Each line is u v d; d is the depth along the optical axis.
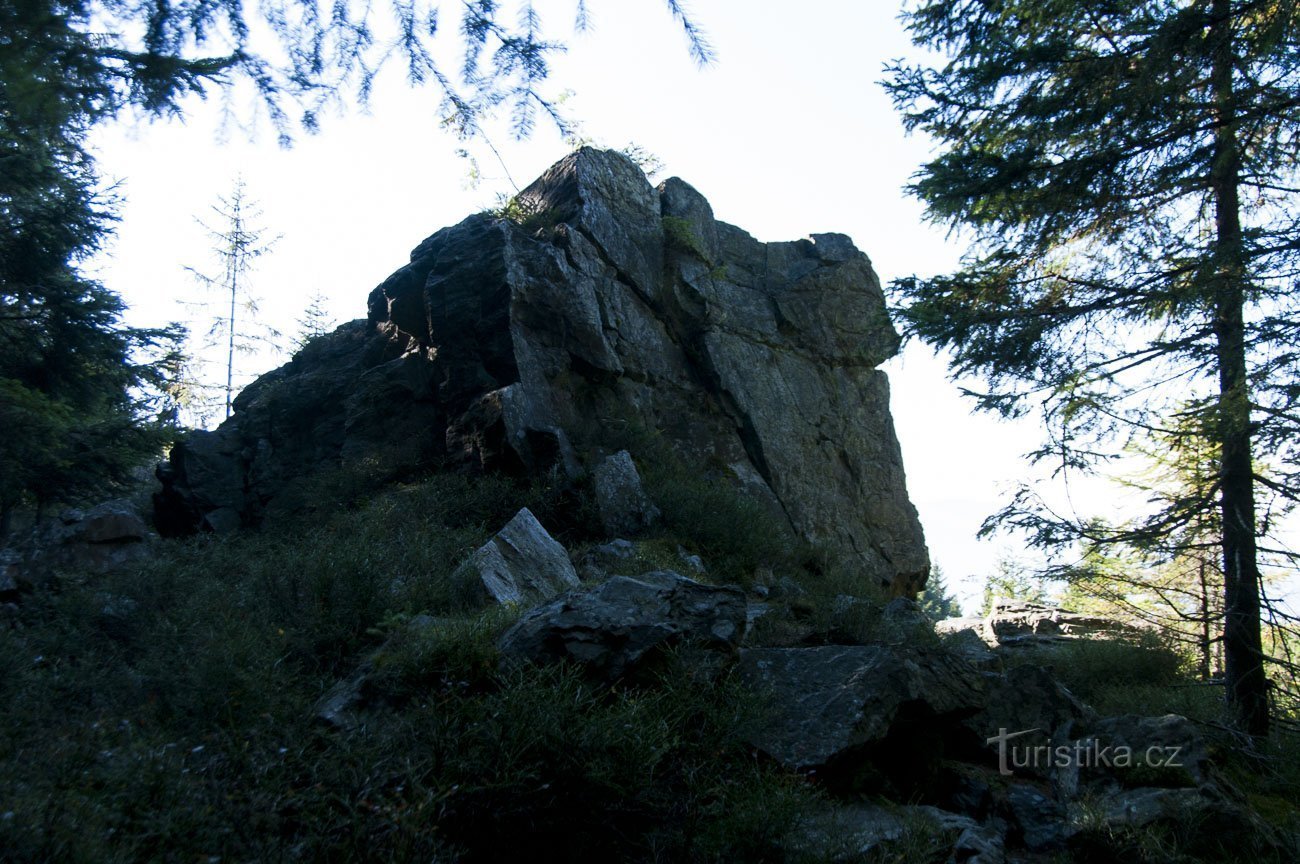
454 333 13.20
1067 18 8.48
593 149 15.05
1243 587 7.56
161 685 5.62
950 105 8.99
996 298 8.55
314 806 4.03
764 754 5.47
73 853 3.39
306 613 7.19
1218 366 7.59
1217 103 7.69
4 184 12.15
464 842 4.34
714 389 14.87
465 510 11.39
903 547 16.34
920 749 6.12
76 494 14.23
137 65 3.62
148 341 14.58
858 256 17.48
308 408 14.63
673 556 10.82
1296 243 7.01
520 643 5.72
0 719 4.85
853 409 16.64
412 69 3.76
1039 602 13.95
